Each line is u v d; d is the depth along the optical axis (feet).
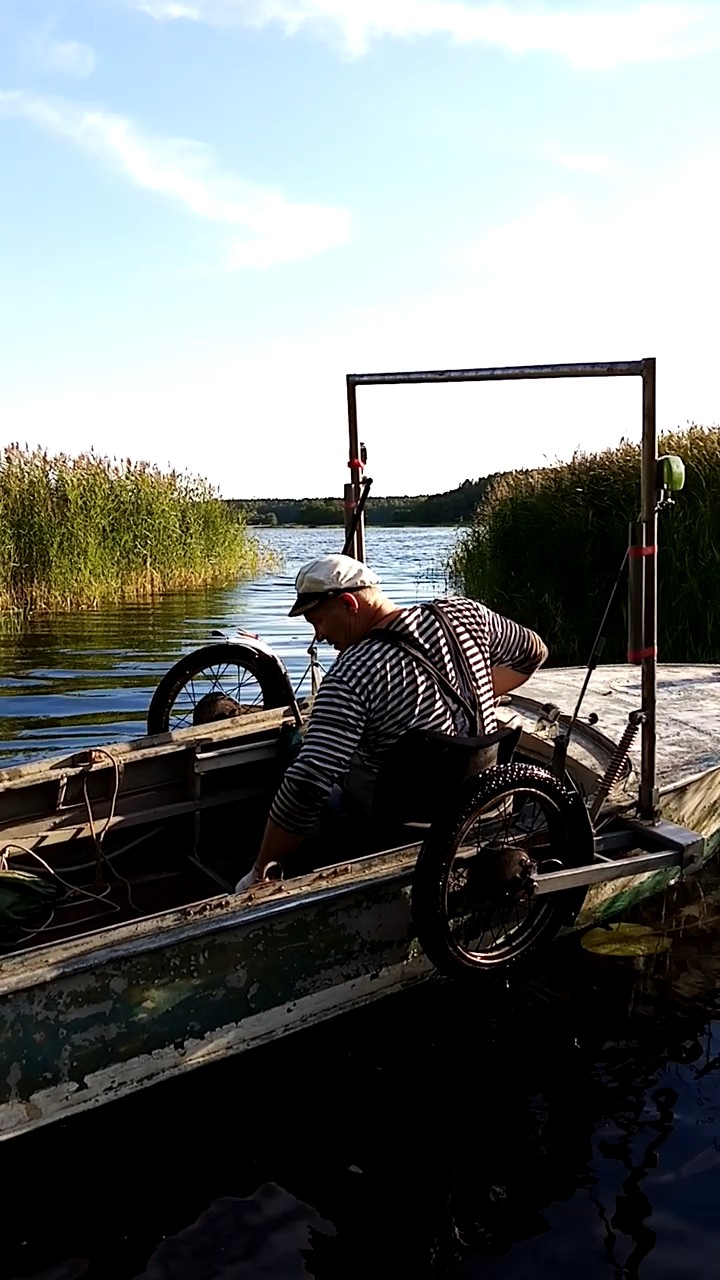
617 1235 8.61
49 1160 9.75
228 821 15.39
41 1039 9.32
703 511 31.76
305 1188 9.30
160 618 46.78
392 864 11.59
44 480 50.26
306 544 128.16
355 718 10.92
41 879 13.02
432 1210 8.96
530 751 15.03
